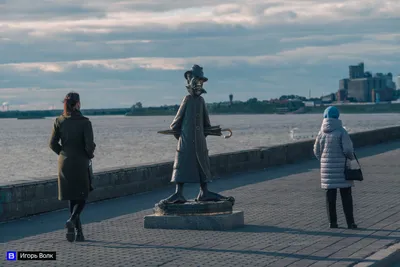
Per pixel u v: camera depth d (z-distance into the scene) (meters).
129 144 102.12
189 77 12.73
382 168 22.56
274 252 9.64
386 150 31.94
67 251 9.89
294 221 12.39
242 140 104.94
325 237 10.77
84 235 11.28
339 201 14.75
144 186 17.44
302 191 16.91
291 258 9.23
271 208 14.07
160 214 12.07
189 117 12.56
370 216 12.80
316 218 12.71
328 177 11.62
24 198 13.56
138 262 9.09
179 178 12.34
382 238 10.63
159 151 81.00
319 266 8.73
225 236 11.01
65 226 11.67
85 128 10.77
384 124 188.00
